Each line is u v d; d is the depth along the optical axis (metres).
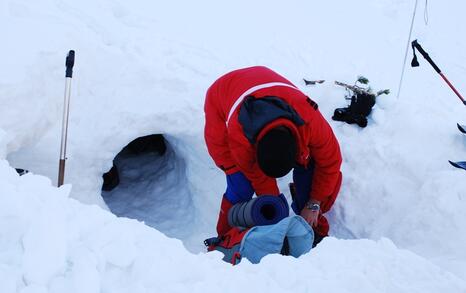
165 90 3.56
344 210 3.28
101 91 3.38
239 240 2.34
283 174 2.10
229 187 2.74
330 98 3.79
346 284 1.55
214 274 1.48
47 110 3.08
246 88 2.46
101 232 1.45
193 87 3.66
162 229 3.64
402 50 5.19
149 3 4.70
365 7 6.07
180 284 1.38
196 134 3.55
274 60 4.36
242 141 2.34
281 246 2.18
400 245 2.87
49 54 3.15
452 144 3.25
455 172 2.95
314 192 2.84
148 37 4.09
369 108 3.55
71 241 1.37
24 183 1.57
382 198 3.16
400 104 3.58
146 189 4.14
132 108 3.40
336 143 2.64
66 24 3.55
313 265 1.68
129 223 1.64
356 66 4.60
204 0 5.09
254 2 5.39
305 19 5.35
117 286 1.31
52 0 3.93
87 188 3.25
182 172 4.00
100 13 4.11
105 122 3.32
